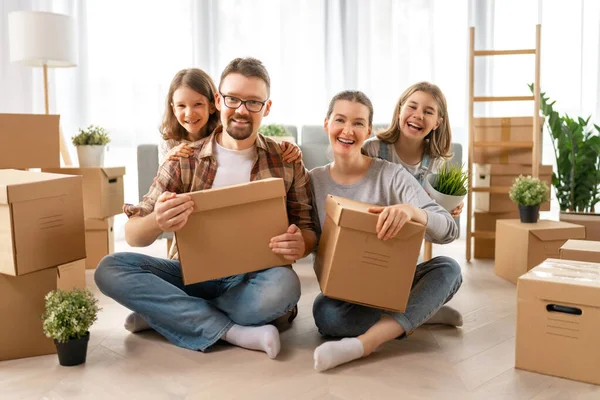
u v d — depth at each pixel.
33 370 1.61
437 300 1.78
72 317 1.61
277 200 1.71
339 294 1.63
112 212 3.10
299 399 1.42
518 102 4.20
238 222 1.68
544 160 4.38
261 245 1.71
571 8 4.16
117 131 4.21
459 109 4.28
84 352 1.66
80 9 4.03
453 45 4.26
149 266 1.83
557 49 4.20
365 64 4.30
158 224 1.62
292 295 1.72
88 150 3.00
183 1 4.19
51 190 1.71
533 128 3.29
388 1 4.25
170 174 1.85
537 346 1.59
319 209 1.94
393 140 2.35
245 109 1.76
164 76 4.20
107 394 1.45
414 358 1.70
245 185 1.66
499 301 2.39
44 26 3.11
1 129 2.48
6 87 4.01
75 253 1.79
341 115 1.83
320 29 4.32
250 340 1.72
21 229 1.64
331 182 1.93
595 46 4.21
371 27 4.30
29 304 1.70
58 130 2.62
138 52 4.16
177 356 1.71
